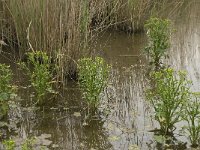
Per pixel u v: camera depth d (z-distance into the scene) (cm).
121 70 640
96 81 491
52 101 524
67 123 477
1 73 570
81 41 598
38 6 605
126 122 478
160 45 664
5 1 675
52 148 425
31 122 477
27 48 638
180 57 698
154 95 536
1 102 481
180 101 445
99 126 469
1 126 465
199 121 431
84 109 508
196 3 1073
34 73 537
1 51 679
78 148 427
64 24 586
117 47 748
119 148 425
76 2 587
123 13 832
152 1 911
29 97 536
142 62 674
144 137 446
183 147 427
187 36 812
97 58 504
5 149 418
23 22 632
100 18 818
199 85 573
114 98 539
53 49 596
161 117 455
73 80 587
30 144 426
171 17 939
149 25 685
